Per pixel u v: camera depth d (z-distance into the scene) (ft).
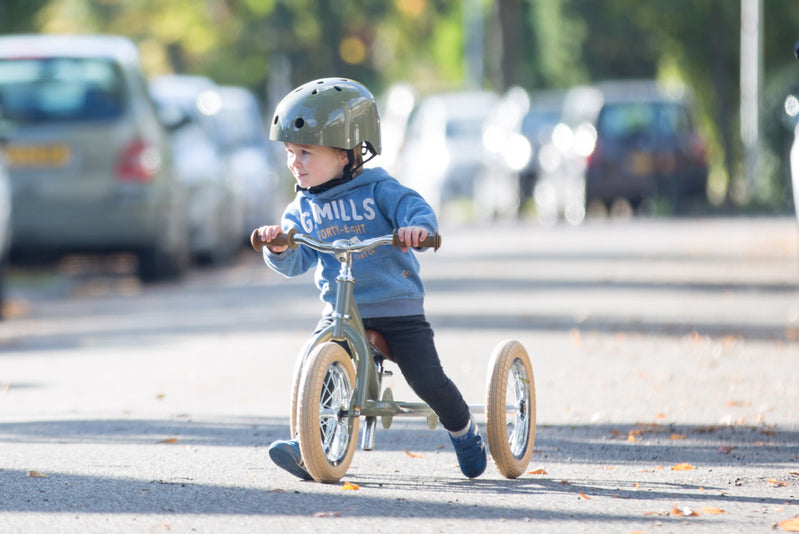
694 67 254.47
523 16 396.37
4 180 111.24
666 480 48.73
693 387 70.18
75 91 124.57
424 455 54.03
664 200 211.61
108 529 41.50
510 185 240.53
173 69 470.80
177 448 55.52
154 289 129.49
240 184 168.14
